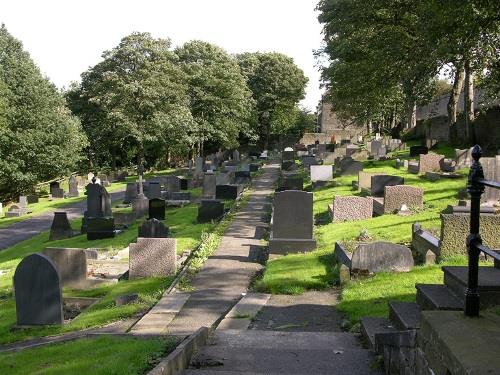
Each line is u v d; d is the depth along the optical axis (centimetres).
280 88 8756
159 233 1914
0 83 4562
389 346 614
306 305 1108
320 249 1606
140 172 3531
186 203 3203
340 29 3056
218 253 1705
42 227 3344
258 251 1730
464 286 667
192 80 6425
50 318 1190
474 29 1969
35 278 1188
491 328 438
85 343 841
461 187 2416
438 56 2400
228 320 1012
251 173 4691
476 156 462
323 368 646
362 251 1262
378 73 3036
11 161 4609
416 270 1225
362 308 1006
